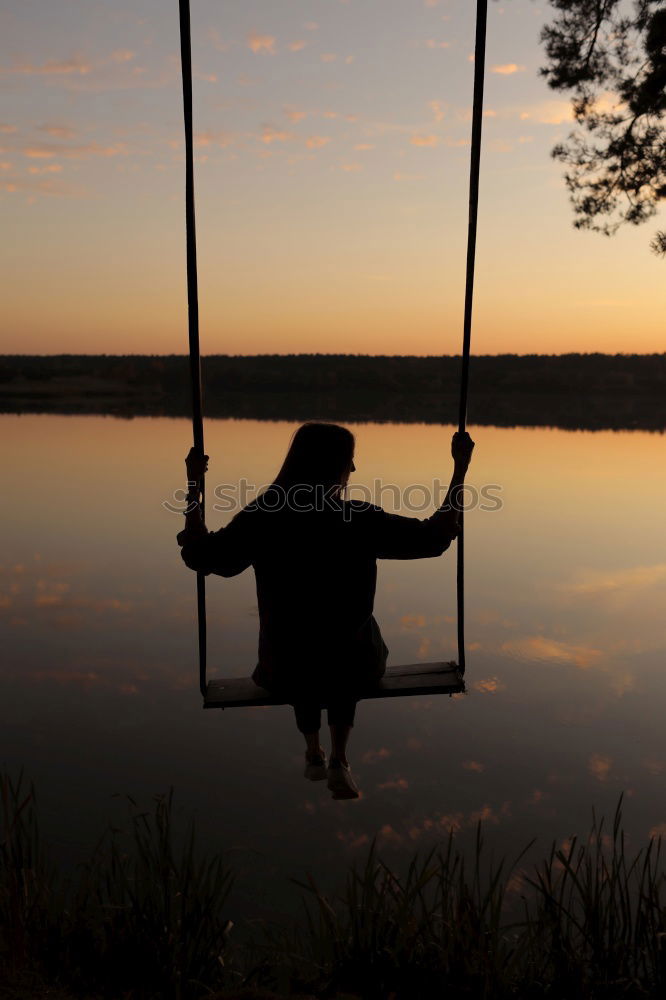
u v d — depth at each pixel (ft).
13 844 10.15
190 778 16.37
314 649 8.68
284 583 8.68
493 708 20.71
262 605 8.91
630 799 15.72
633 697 21.29
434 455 86.69
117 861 10.46
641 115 28.17
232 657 24.18
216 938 9.41
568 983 8.90
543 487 65.41
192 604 30.53
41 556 39.04
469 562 39.34
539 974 9.19
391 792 16.06
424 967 9.05
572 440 116.98
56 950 9.13
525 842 14.16
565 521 50.67
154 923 9.31
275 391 315.37
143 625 27.61
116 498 57.06
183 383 321.52
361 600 8.76
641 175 28.43
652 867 13.05
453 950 9.11
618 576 36.06
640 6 26.53
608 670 23.47
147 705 20.36
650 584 34.53
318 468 8.66
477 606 30.96
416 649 25.57
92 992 8.48
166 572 35.83
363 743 18.65
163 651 24.80
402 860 13.55
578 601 31.65
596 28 27.48
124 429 129.80
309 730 8.98
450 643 26.22
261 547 8.64
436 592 33.40
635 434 133.39
